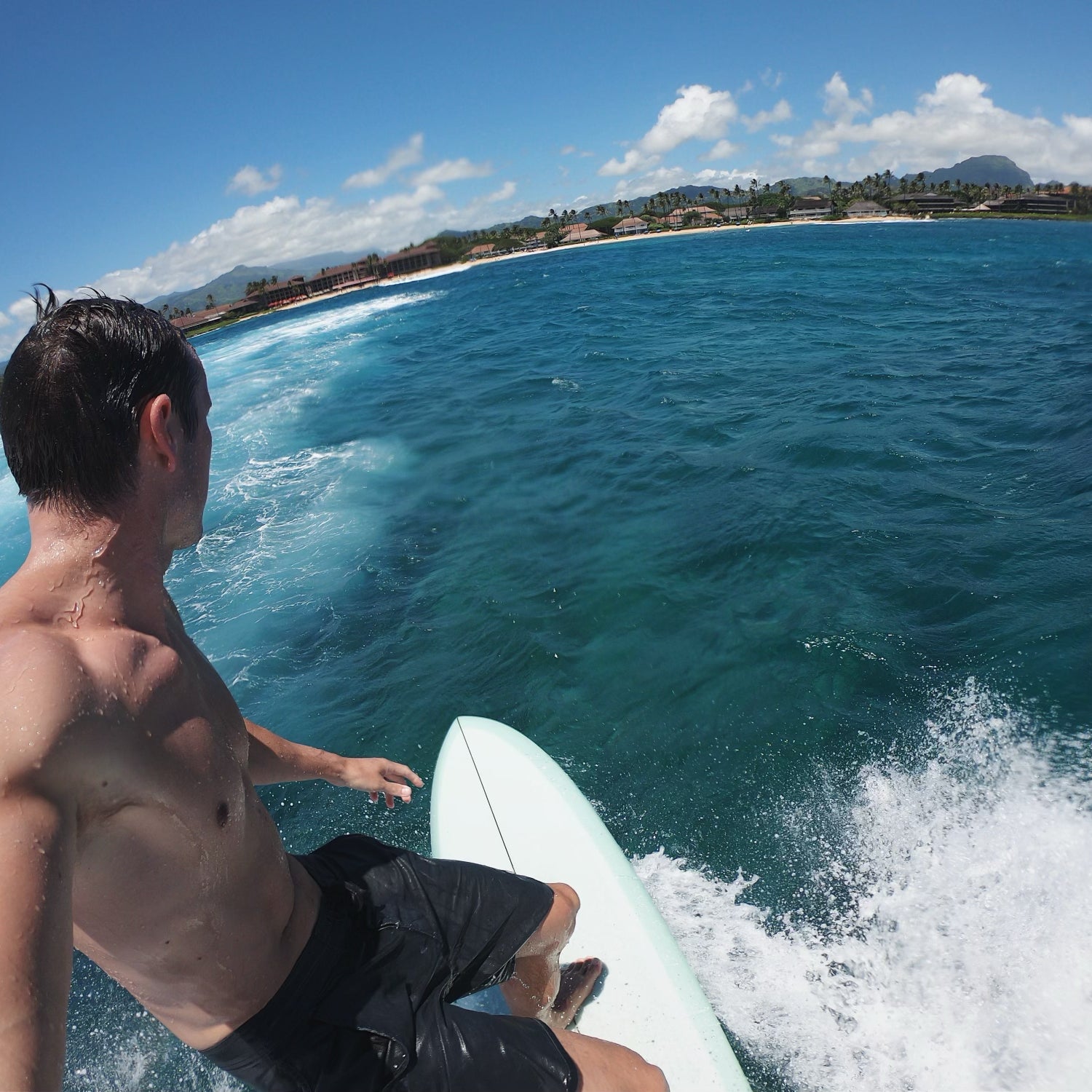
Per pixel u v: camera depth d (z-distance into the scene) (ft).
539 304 85.10
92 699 2.89
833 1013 8.89
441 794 10.45
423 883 5.06
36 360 3.26
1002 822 10.91
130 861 3.17
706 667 15.38
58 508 3.23
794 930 9.95
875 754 12.60
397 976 4.54
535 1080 4.58
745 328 52.60
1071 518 19.12
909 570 17.69
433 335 70.23
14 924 2.37
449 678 16.30
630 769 13.23
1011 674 13.78
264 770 5.58
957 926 9.62
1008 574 16.97
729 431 28.86
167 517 3.58
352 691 16.43
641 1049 7.21
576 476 26.05
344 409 41.57
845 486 22.67
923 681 14.08
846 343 44.29
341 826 13.05
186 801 3.30
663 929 8.22
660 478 24.99
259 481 30.25
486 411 36.60
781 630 16.05
